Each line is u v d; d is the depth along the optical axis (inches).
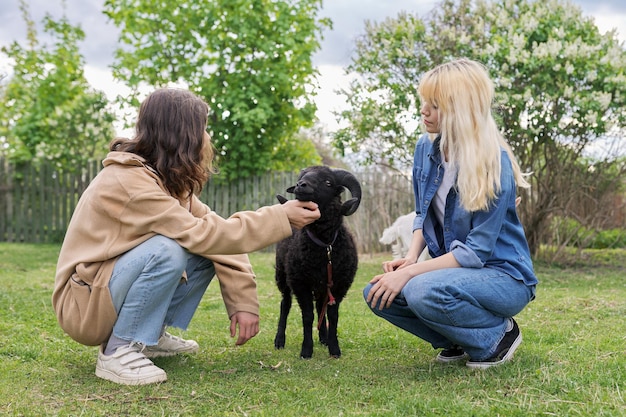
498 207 115.2
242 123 469.1
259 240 118.3
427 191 127.8
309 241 141.3
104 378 116.0
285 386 111.5
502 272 117.5
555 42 310.3
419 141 136.6
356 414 94.4
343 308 203.3
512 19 345.1
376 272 315.9
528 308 196.7
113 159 115.3
